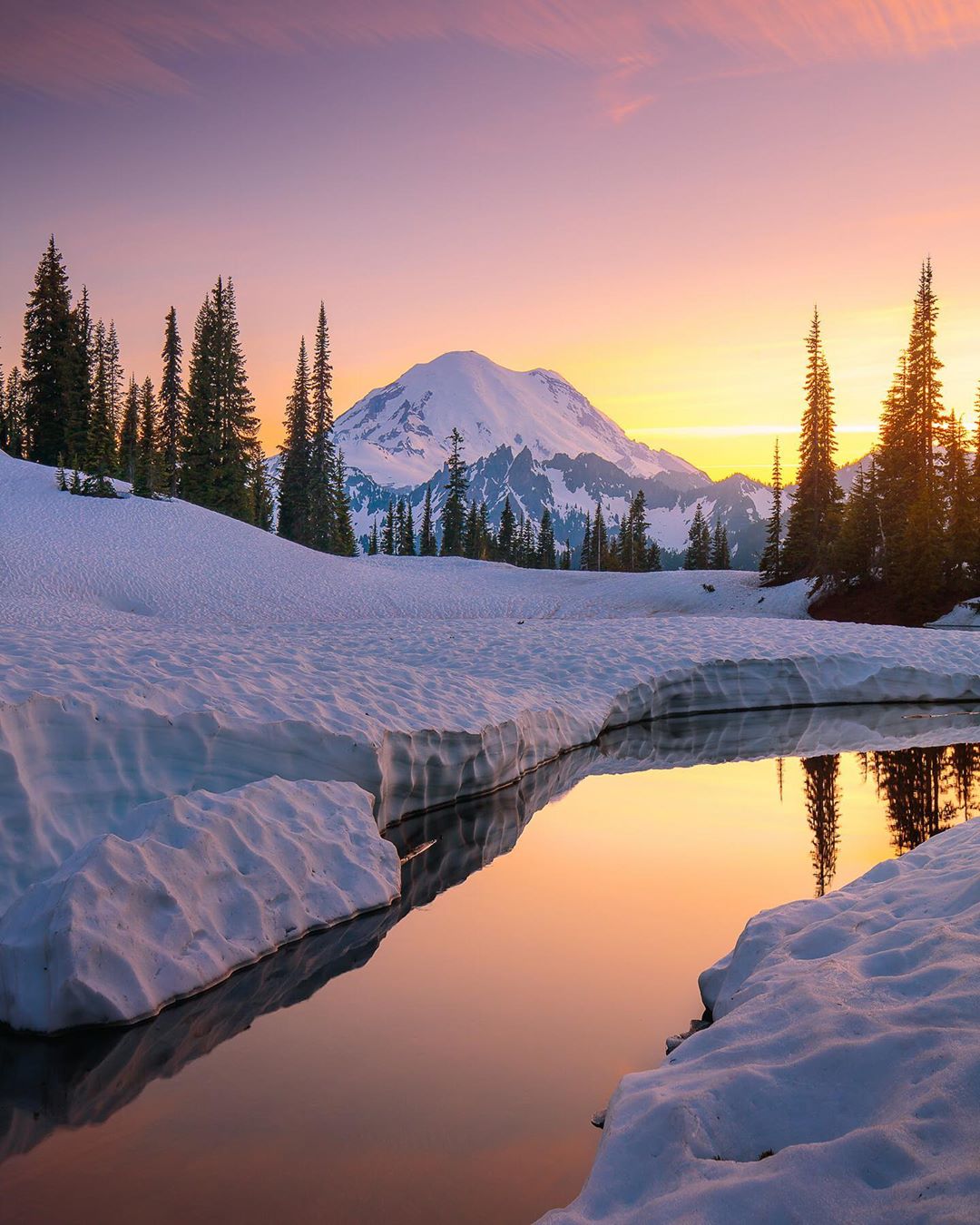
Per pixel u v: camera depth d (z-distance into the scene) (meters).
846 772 14.25
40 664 10.29
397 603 45.62
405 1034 5.82
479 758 12.83
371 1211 4.04
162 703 9.27
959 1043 3.67
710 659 21.53
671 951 7.14
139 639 16.94
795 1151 3.27
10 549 40.62
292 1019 6.08
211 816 7.70
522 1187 4.21
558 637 24.73
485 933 7.61
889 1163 3.11
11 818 7.20
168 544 45.88
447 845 10.33
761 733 18.22
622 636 25.11
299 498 70.25
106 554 42.69
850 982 4.62
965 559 46.12
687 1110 3.69
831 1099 3.67
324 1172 4.37
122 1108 5.02
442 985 6.57
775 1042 4.18
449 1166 4.39
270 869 7.71
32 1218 4.05
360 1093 5.12
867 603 48.09
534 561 102.06
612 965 6.89
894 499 51.50
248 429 66.75
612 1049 5.58
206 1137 4.70
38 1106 5.06
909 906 5.69
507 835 10.70
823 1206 2.97
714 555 99.00
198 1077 5.34
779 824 11.06
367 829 9.05
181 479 63.72
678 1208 3.13
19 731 7.63
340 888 8.13
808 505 57.22
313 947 7.34
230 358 65.31
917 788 13.01
